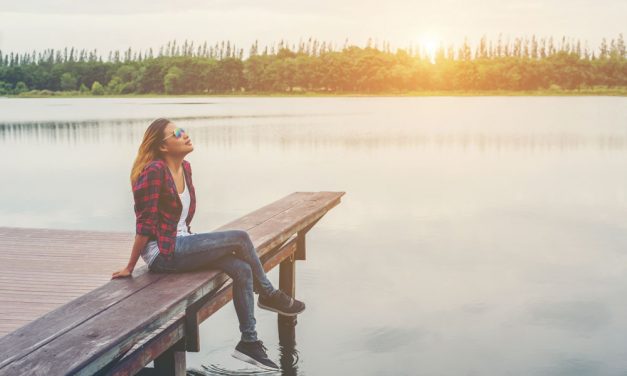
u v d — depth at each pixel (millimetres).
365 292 8094
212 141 30656
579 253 9992
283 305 4840
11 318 4711
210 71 137500
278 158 23875
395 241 10781
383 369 5910
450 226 11984
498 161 22797
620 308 7477
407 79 136750
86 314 3748
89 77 142500
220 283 4641
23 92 142000
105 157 23812
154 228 4391
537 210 13617
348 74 137750
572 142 29500
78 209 13875
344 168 20953
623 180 17938
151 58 145000
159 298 4016
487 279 8617
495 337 6680
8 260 6375
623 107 71688
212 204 14273
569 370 5887
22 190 16391
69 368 3055
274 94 138625
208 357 6211
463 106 78938
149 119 48344
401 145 28859
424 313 7340
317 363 6078
